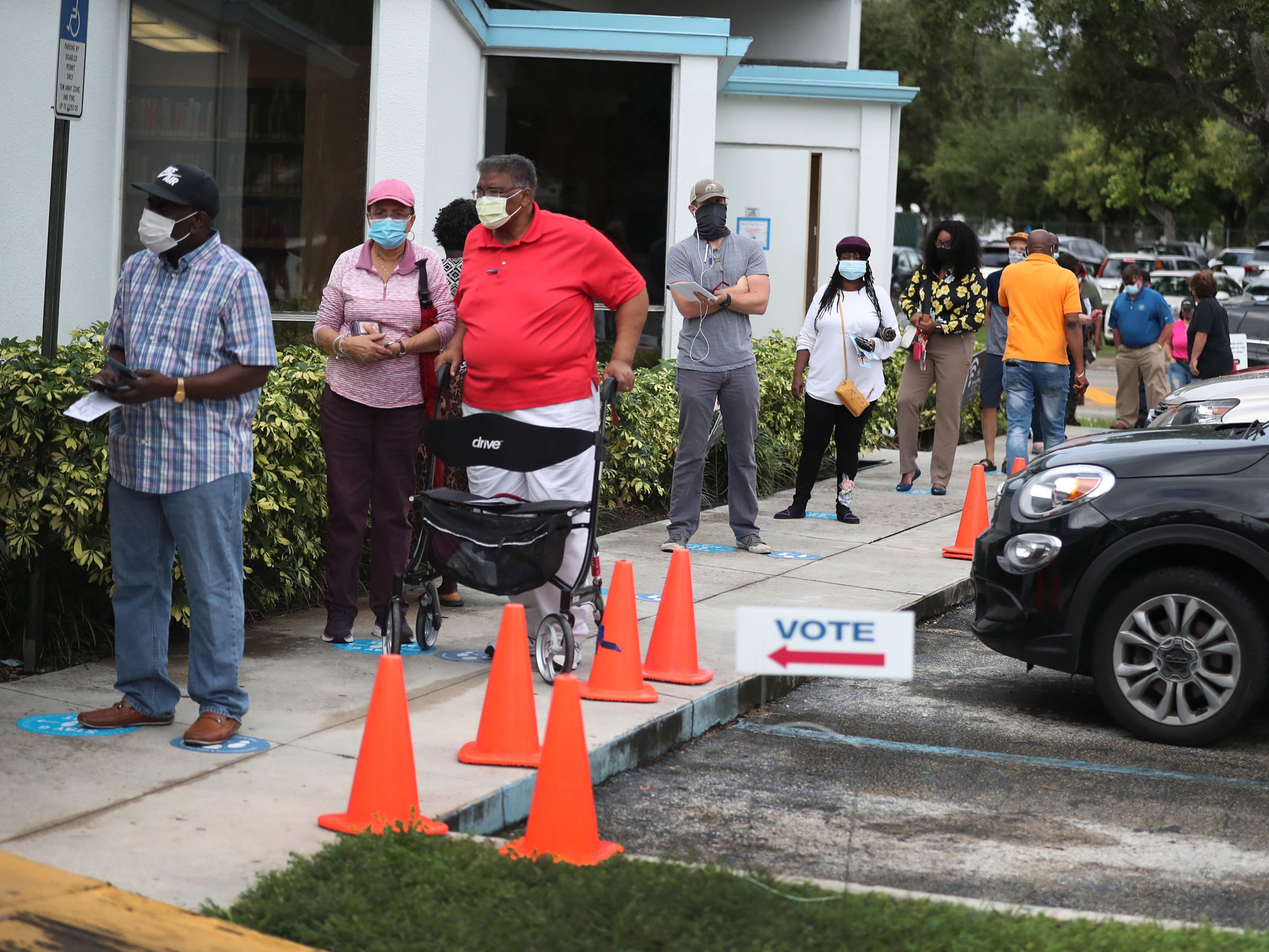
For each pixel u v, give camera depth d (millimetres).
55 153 6703
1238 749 6621
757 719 6992
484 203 6805
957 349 13305
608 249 7062
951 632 8938
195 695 5766
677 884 4355
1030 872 5035
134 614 5828
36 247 9648
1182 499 6508
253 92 10977
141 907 4188
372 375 7285
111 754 5559
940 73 56031
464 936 3988
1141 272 18422
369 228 7262
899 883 4898
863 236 17016
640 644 6918
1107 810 5727
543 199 14086
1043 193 69938
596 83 14000
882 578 9633
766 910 4199
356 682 6727
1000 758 6414
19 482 6715
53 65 9633
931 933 4102
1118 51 40781
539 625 7129
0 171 9422
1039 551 6762
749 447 10250
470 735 5895
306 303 11406
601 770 5867
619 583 6582
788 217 16953
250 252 11125
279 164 11164
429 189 11727
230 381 5570
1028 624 6809
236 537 5762
